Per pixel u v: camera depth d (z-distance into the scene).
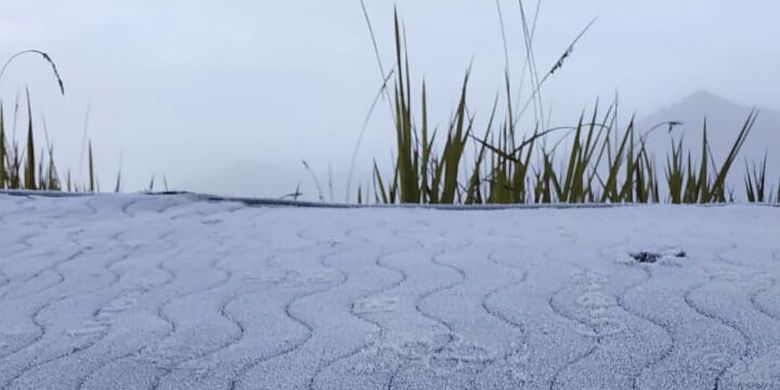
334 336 0.32
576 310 0.34
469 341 0.31
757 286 0.37
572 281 0.39
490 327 0.32
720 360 0.28
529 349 0.30
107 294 0.40
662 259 0.42
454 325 0.33
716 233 0.52
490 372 0.28
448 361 0.29
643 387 0.27
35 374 0.29
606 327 0.32
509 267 0.43
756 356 0.29
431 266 0.43
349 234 0.54
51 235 0.56
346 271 0.43
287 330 0.33
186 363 0.30
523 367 0.28
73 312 0.37
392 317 0.34
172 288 0.41
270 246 0.50
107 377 0.29
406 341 0.31
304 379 0.28
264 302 0.37
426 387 0.27
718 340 0.30
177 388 0.28
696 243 0.48
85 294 0.40
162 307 0.37
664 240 0.49
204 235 0.55
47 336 0.34
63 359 0.31
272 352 0.30
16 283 0.43
